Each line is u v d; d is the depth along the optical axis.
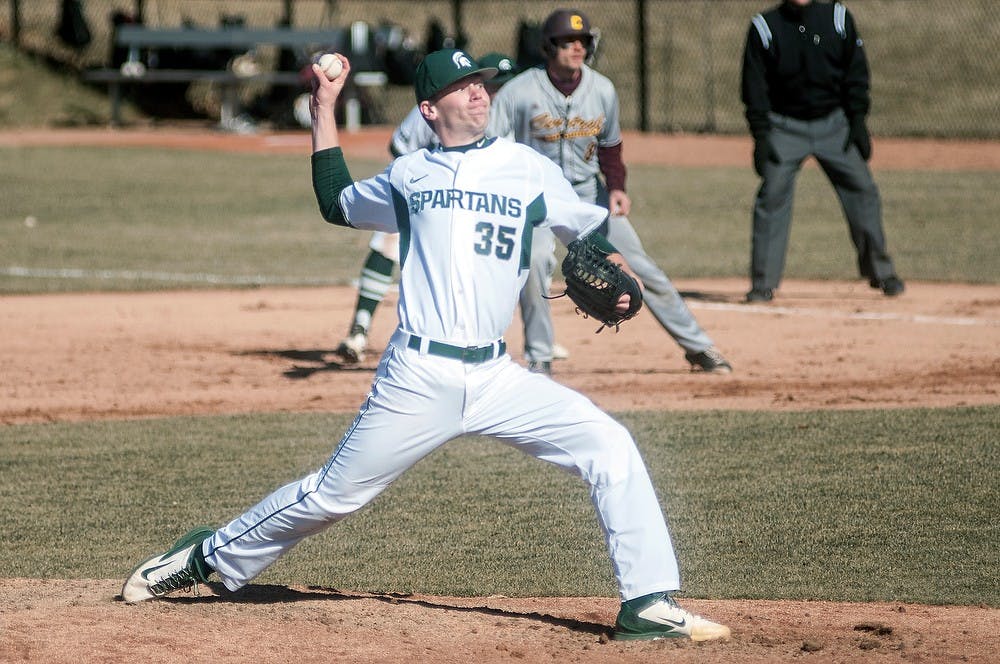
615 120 31.72
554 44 30.81
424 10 137.38
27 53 110.31
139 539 20.97
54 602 17.28
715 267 52.03
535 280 30.95
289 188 75.31
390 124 100.81
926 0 141.50
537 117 31.09
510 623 16.56
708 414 29.27
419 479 24.62
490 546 20.55
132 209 67.81
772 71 42.97
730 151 89.81
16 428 28.83
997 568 19.03
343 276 50.94
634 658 15.11
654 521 15.60
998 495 22.72
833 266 52.28
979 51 124.94
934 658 15.01
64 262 53.44
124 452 26.69
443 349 15.26
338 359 36.66
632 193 72.25
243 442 27.45
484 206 15.31
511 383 15.63
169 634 15.84
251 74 98.69
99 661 14.86
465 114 15.43
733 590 18.19
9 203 69.00
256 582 18.66
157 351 37.53
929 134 98.25
